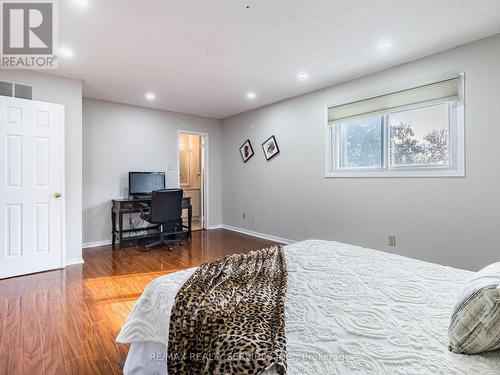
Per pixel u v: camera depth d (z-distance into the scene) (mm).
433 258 2859
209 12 2109
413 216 3012
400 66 3072
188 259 3723
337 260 1727
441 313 1075
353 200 3582
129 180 4578
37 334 1904
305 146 4188
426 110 2943
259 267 1592
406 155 3119
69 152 3428
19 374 1513
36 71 3199
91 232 4387
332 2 2000
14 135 2975
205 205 5812
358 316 1055
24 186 3043
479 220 2555
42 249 3176
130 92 4059
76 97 3469
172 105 4812
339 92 3697
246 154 5312
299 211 4316
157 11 2086
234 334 945
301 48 2703
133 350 1313
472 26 2318
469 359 814
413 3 2012
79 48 2662
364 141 3529
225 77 3479
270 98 4410
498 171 2443
